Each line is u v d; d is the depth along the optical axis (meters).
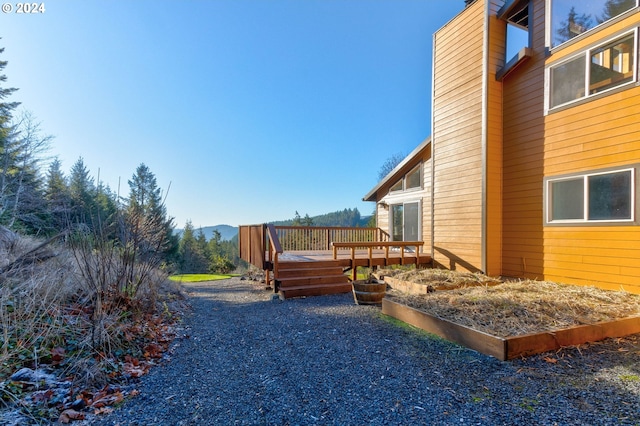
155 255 4.67
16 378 2.20
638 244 4.83
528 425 1.91
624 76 5.10
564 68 5.95
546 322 3.46
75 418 1.94
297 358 3.08
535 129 6.41
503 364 2.88
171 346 3.41
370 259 7.69
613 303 4.24
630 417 1.99
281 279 6.46
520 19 7.16
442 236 8.09
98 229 4.03
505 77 7.01
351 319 4.56
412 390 2.40
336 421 1.97
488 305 4.02
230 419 1.99
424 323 4.00
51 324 2.78
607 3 5.32
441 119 8.21
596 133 5.41
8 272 3.26
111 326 3.09
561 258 5.88
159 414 2.04
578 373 2.68
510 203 6.87
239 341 3.60
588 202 5.50
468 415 2.03
